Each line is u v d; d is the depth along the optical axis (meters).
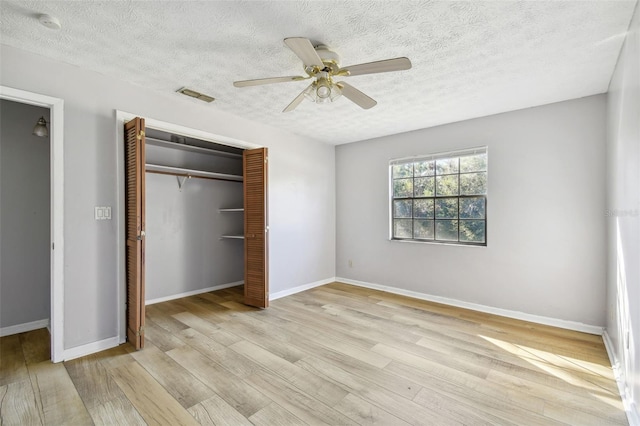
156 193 4.07
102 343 2.58
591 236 2.96
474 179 3.73
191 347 2.64
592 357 2.47
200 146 4.36
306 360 2.41
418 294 4.16
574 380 2.14
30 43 2.12
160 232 4.10
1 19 1.84
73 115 2.44
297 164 4.45
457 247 3.80
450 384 2.09
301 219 4.52
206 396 1.95
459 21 1.85
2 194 2.91
